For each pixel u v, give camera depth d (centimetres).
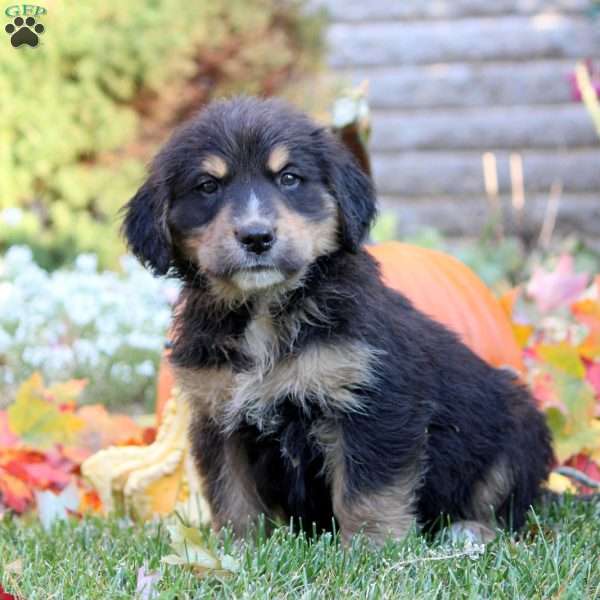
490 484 126
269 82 262
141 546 120
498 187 300
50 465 144
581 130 294
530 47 298
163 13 257
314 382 117
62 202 267
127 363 192
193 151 121
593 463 143
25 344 187
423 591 107
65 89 259
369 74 306
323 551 114
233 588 108
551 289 172
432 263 152
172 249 122
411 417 118
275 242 116
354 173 124
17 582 110
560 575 109
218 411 120
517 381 132
